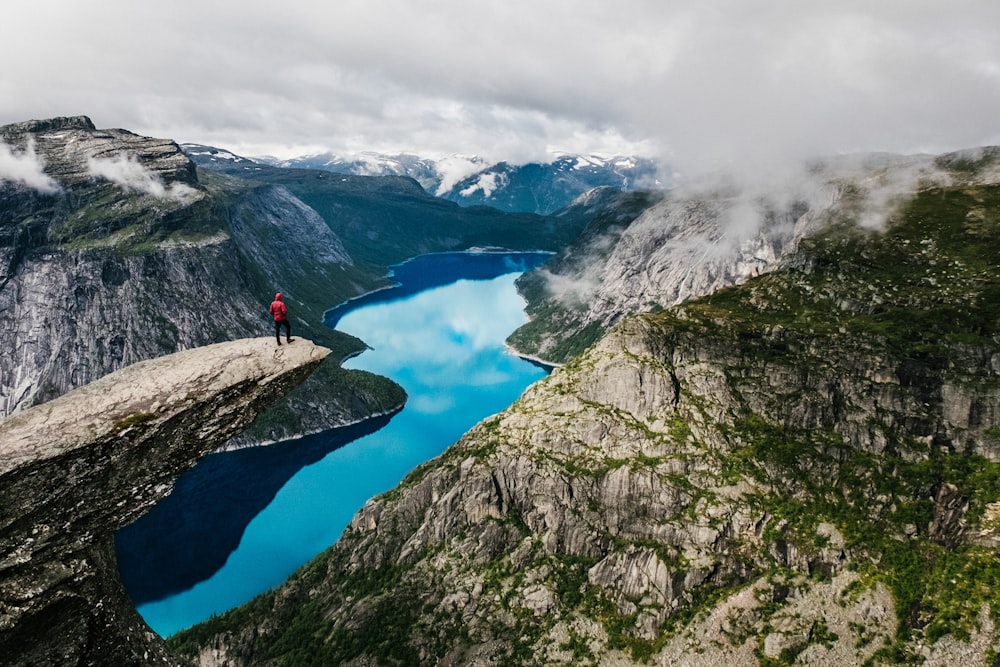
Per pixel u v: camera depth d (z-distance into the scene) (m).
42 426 33.50
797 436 173.62
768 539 156.38
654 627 148.50
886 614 140.75
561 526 170.75
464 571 169.62
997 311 179.25
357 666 151.00
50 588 33.16
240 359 39.75
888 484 159.62
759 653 138.75
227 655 164.88
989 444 158.75
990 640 129.38
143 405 35.78
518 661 147.75
